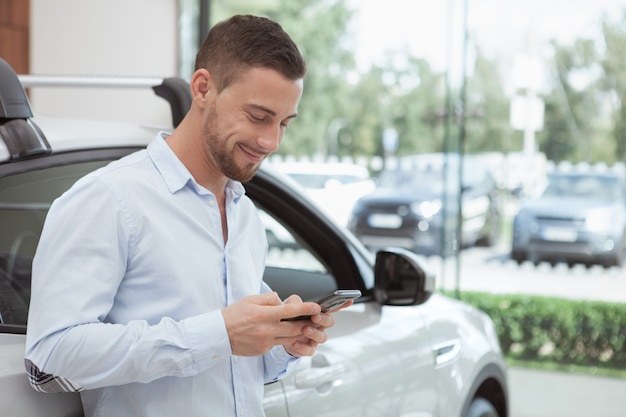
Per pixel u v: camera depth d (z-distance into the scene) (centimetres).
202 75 159
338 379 224
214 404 163
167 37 809
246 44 154
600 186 750
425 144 794
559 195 758
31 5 718
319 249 270
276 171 261
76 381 147
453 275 769
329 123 809
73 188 151
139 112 776
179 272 156
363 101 802
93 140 203
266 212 257
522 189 763
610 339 732
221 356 150
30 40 718
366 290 267
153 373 148
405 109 793
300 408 209
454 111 771
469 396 295
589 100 748
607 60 742
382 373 242
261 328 150
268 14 812
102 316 150
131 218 152
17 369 157
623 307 732
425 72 785
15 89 188
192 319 149
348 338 237
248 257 172
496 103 763
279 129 160
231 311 150
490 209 768
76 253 148
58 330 145
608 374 719
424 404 264
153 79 232
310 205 268
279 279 262
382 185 811
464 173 771
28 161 187
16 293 180
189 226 159
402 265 251
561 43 750
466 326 303
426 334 272
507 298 756
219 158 159
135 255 153
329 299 152
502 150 765
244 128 156
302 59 158
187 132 162
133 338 146
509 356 755
